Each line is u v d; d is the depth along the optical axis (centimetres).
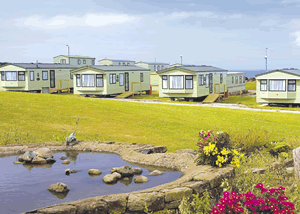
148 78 5066
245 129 2106
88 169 759
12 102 2320
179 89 4016
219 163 692
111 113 2330
